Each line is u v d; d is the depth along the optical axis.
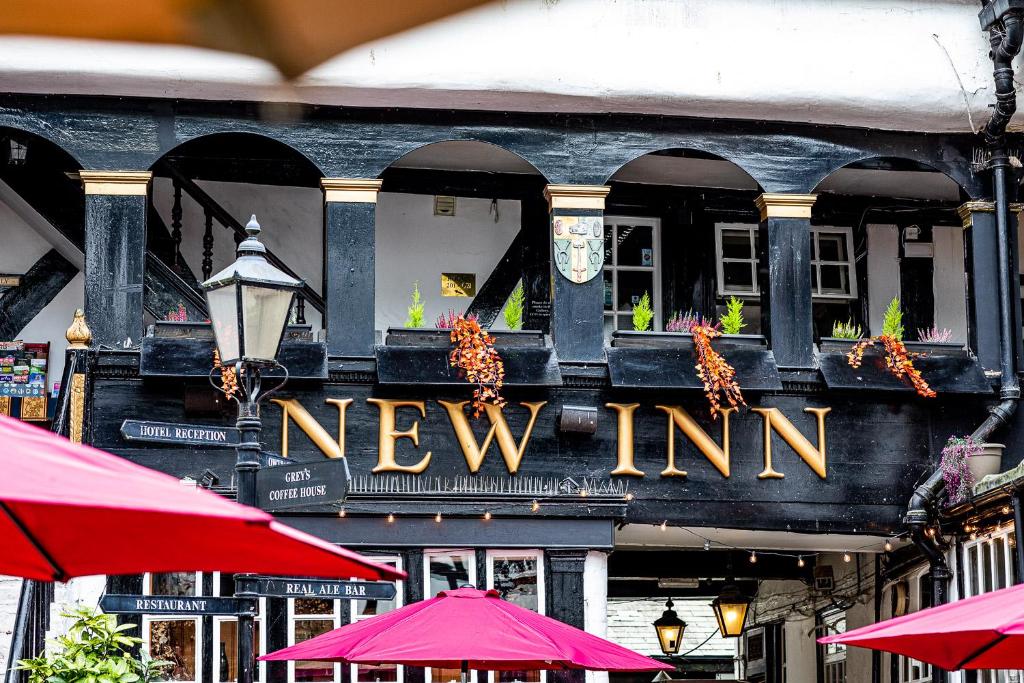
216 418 16.03
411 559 16.11
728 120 17.55
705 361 16.81
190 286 18.59
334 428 16.25
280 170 20.30
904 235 21.80
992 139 17.81
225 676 15.79
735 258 21.22
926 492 17.00
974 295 17.84
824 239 21.75
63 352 20.45
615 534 18.05
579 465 16.64
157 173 19.28
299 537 6.04
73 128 16.41
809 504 17.06
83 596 15.51
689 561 22.80
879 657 20.36
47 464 5.29
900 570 19.27
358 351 16.47
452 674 16.41
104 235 16.28
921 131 17.97
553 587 16.28
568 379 16.69
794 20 17.61
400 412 16.39
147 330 16.14
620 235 21.09
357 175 16.80
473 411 16.52
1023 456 17.38
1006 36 17.31
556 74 16.98
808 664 23.89
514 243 20.83
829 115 17.62
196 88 16.42
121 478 5.36
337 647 12.52
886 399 17.42
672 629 23.27
